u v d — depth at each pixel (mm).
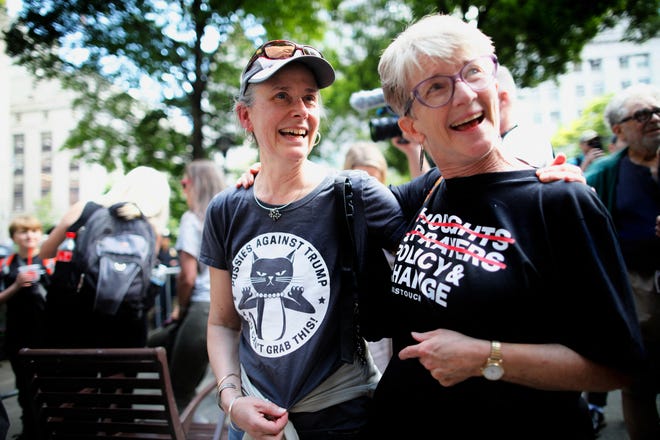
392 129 2666
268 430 1204
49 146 27156
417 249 1140
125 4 8859
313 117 1380
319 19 10555
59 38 9000
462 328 1000
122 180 2633
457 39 1030
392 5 11539
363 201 1357
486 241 1005
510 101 1795
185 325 2762
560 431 997
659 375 1949
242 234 1407
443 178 1193
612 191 2244
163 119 10867
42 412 1868
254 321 1349
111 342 2359
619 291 905
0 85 10914
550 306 967
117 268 2303
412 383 1130
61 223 2373
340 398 1293
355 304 1335
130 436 1880
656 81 29562
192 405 2209
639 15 8867
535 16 8547
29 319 3232
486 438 1004
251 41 10914
